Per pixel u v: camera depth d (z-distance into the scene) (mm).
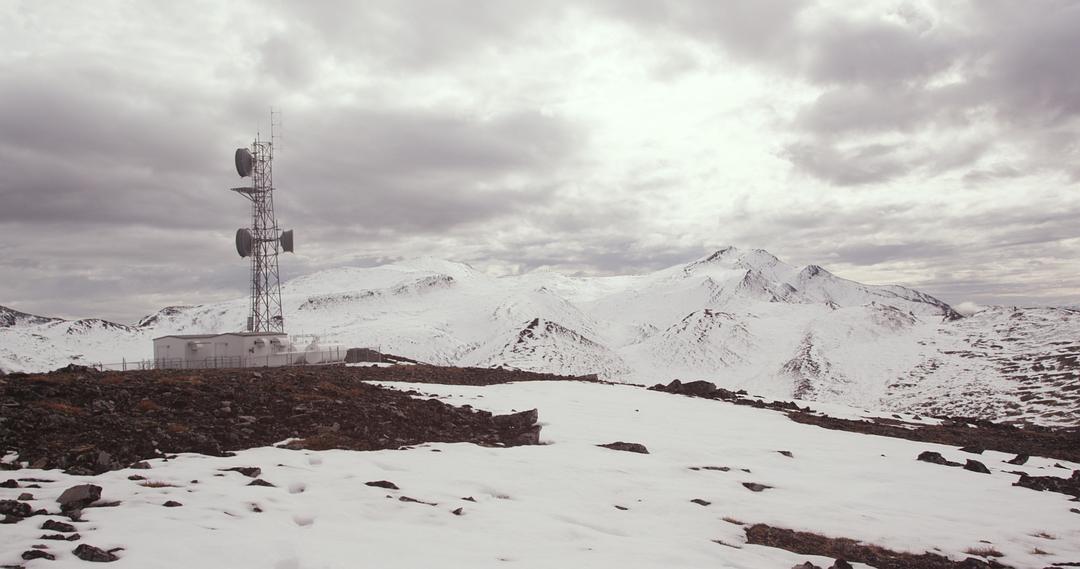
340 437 23891
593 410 38219
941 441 38094
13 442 18922
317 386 31547
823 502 21297
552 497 19359
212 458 19656
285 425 24734
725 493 21422
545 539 15305
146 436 20688
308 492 16953
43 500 14555
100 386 25547
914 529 18953
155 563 11328
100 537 12359
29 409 21062
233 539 12828
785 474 25000
